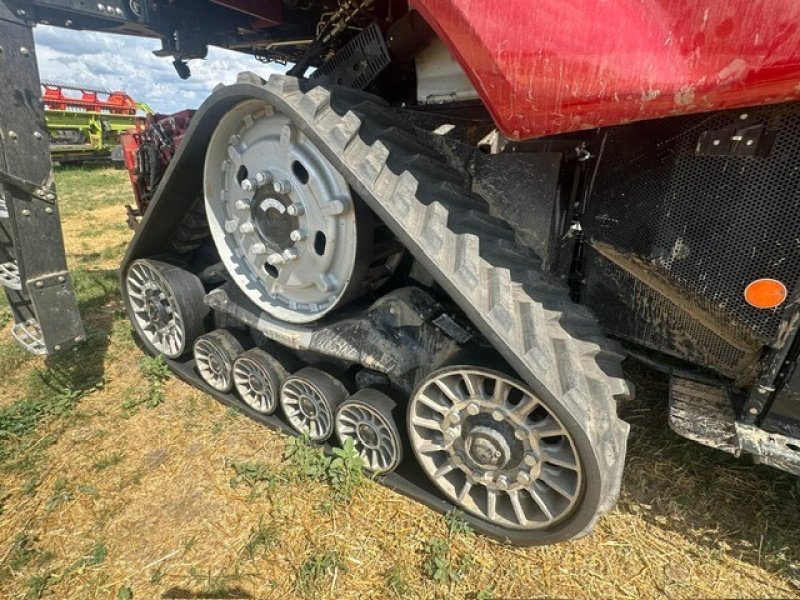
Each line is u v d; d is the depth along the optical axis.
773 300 1.68
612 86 1.42
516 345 1.67
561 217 2.36
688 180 1.77
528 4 1.41
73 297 2.83
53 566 2.10
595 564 2.04
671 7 1.30
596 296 2.37
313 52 2.95
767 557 2.03
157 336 3.50
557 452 1.90
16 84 2.42
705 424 1.98
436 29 1.56
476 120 2.58
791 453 1.74
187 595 1.96
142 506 2.38
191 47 3.27
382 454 2.42
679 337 2.14
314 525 2.23
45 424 2.94
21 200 2.50
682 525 2.20
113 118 17.41
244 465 2.54
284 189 2.26
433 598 1.92
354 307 2.55
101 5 2.54
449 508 2.23
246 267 2.75
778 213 1.61
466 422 2.07
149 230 2.96
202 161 2.64
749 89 1.30
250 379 2.87
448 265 1.73
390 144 2.04
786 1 1.18
